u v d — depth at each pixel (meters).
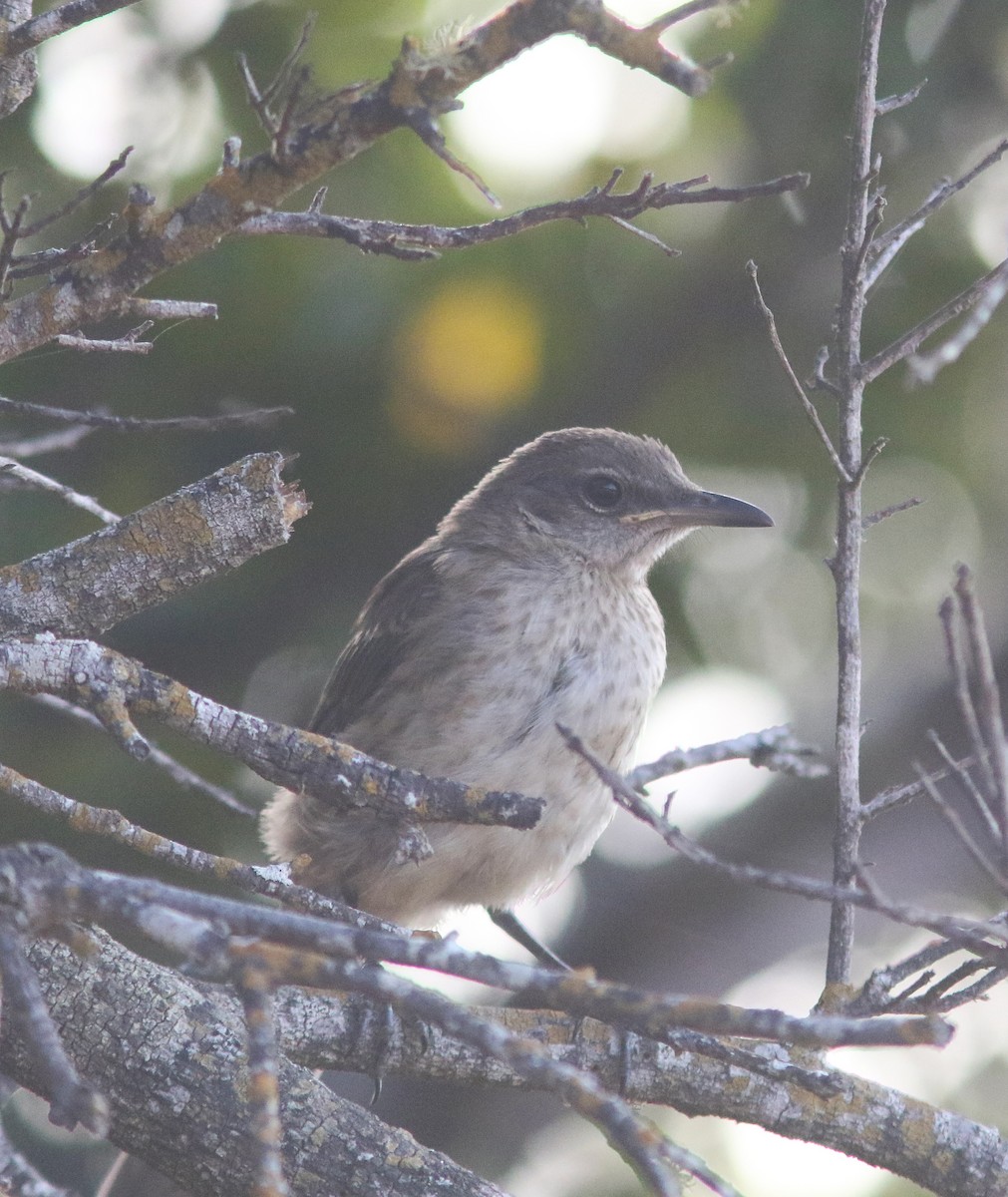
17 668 5.99
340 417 12.07
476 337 12.09
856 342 7.74
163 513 6.62
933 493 13.78
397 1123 13.61
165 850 5.90
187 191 11.40
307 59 11.67
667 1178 4.11
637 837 15.69
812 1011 7.29
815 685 14.73
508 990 4.56
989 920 6.95
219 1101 6.80
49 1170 11.30
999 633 15.05
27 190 11.15
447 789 6.11
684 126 12.79
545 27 5.08
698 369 13.11
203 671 12.22
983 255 12.87
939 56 12.82
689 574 13.41
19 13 6.82
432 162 11.98
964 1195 7.56
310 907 5.89
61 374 11.66
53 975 6.88
